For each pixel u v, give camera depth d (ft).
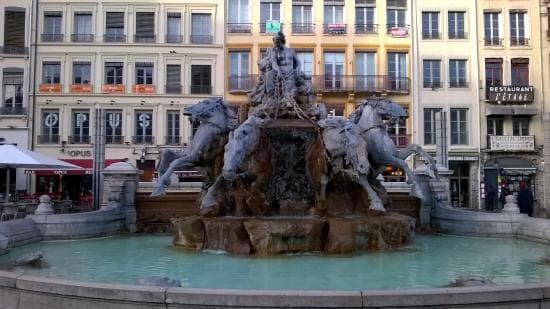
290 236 35.91
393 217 39.50
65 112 139.54
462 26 144.05
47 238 46.55
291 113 46.09
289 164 42.83
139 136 140.15
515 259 35.35
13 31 140.26
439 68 143.84
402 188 58.95
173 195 55.93
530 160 138.00
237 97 142.72
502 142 136.98
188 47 141.79
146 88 140.36
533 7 142.10
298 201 42.14
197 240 39.14
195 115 43.06
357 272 30.09
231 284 26.89
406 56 144.66
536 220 46.09
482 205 136.26
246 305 18.67
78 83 140.56
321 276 28.96
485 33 143.33
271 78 47.62
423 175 55.42
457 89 142.10
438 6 143.64
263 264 32.53
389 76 143.74
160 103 140.56
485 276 28.99
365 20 145.07
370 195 40.24
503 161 138.31
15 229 42.78
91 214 50.01
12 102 140.15
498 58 142.61
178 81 142.41
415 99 142.00
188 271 30.60
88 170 133.28
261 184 41.50
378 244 37.45
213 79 142.41
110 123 140.26
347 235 36.22
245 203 41.14
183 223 39.78
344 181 41.63
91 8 141.28
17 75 140.46
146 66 141.90
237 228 36.81
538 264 33.30
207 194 41.65
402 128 142.41
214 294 18.88
